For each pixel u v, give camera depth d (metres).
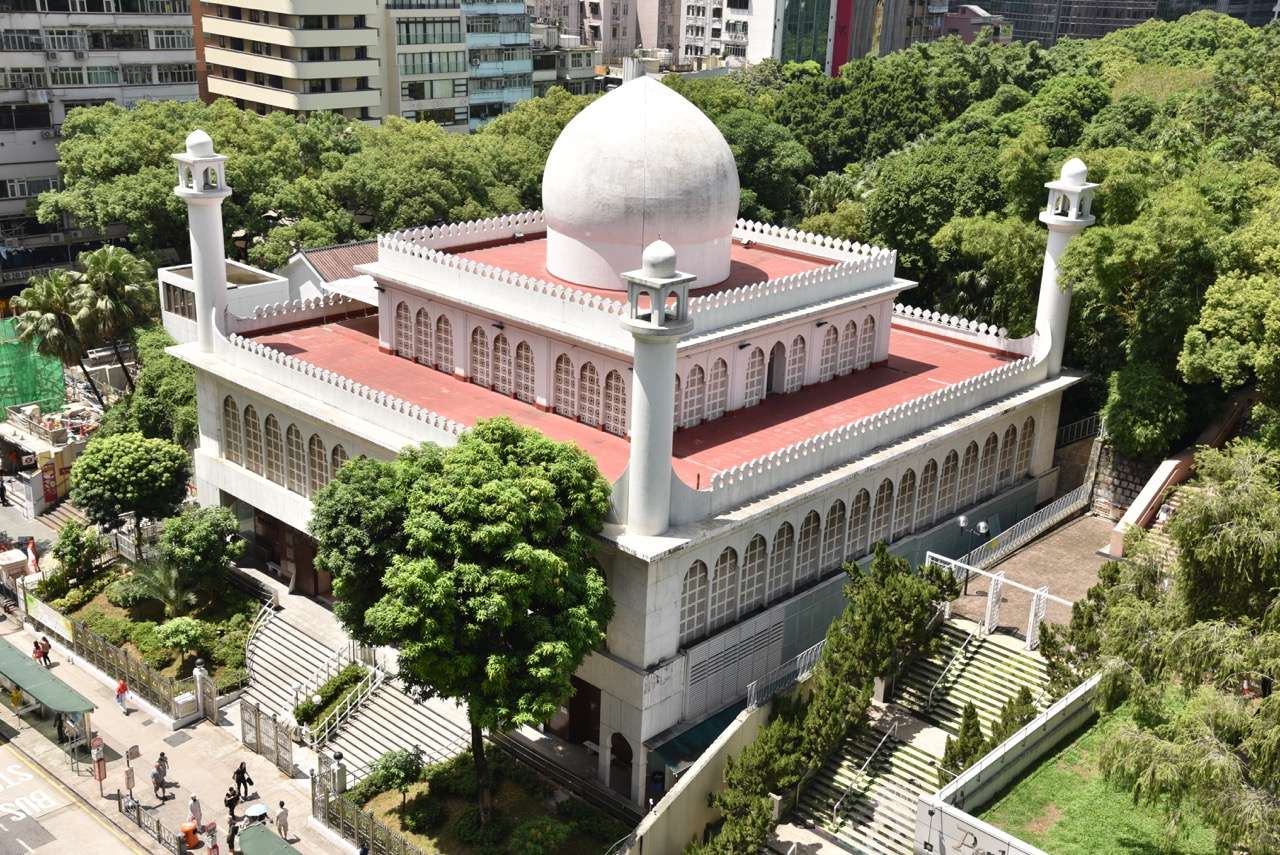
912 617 43.50
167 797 45.84
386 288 59.12
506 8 134.38
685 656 44.16
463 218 92.12
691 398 51.09
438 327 57.16
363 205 93.50
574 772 45.53
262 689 52.09
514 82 138.50
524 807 43.69
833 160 116.06
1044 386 60.12
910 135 112.44
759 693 45.56
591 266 53.59
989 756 37.12
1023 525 56.66
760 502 45.28
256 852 39.94
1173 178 66.00
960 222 68.56
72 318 69.94
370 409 50.66
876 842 41.41
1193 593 35.59
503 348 54.19
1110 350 63.84
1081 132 94.69
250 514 59.91
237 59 122.00
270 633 54.69
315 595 57.12
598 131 52.12
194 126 91.50
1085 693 41.03
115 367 82.88
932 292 77.50
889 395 56.53
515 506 39.44
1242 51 94.81
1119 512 60.81
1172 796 31.38
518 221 64.50
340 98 119.38
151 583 55.25
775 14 170.75
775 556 47.72
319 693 50.34
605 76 161.12
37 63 102.50
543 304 51.09
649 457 41.22
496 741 47.50
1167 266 57.12
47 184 106.06
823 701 42.22
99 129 93.94
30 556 62.75
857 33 182.88
